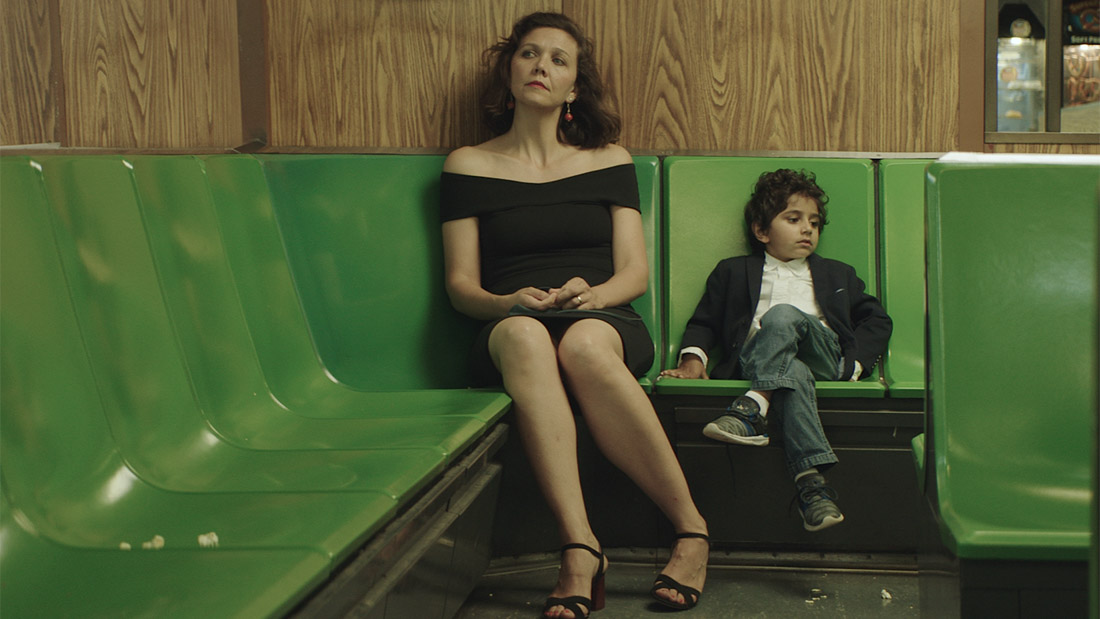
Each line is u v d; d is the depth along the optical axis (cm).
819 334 210
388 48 258
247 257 194
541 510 213
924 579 129
